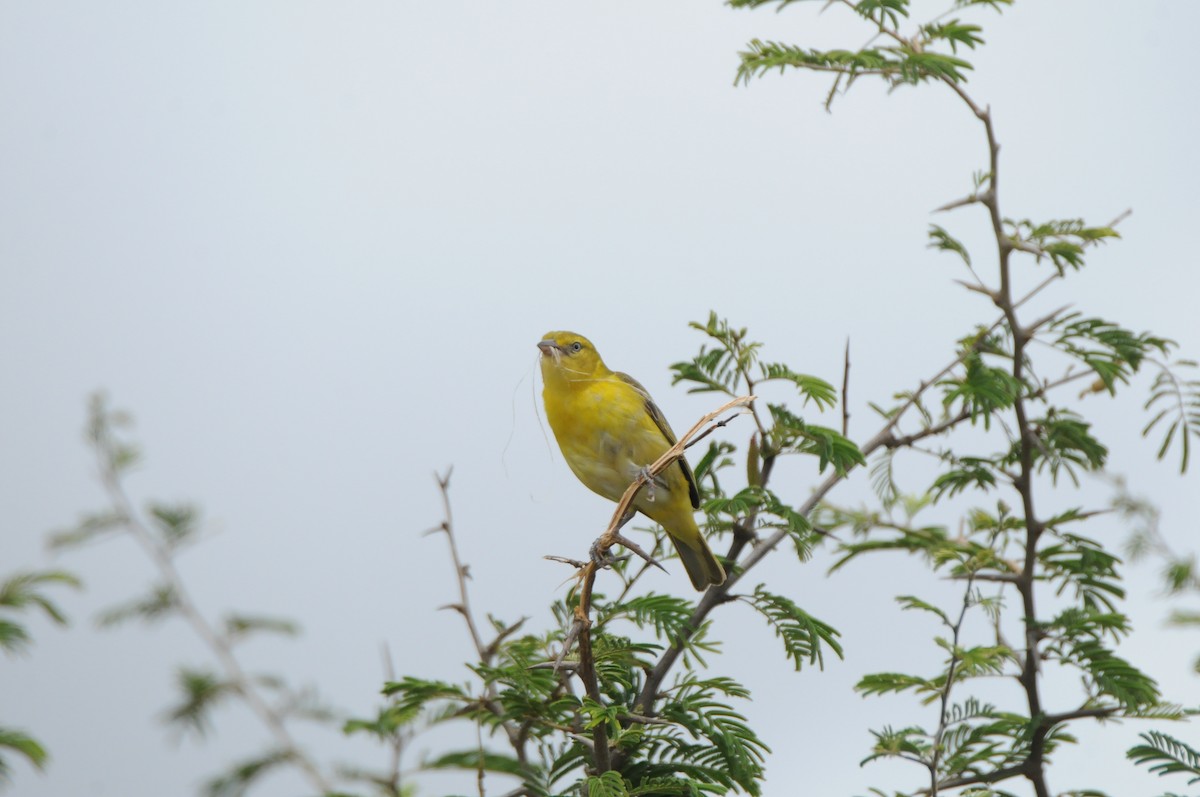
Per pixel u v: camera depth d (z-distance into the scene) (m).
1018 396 10.44
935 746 9.06
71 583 10.10
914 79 9.73
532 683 8.53
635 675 9.60
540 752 8.99
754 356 10.48
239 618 11.77
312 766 9.55
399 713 8.94
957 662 9.48
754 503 9.85
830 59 9.90
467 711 8.86
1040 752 9.43
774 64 9.88
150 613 11.91
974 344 10.98
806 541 10.41
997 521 11.16
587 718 8.48
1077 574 10.66
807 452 10.30
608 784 7.81
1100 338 10.44
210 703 10.88
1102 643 9.59
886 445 10.88
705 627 9.45
